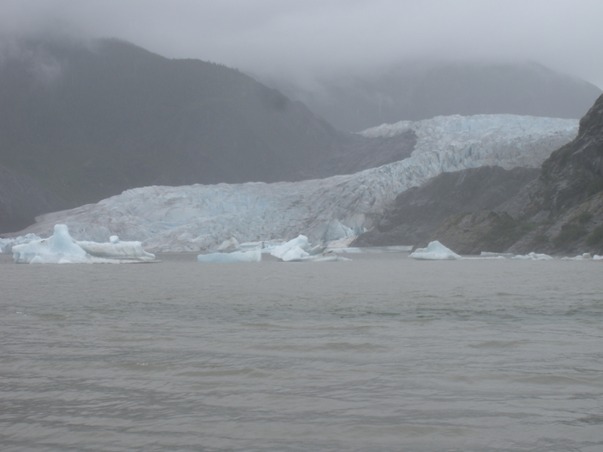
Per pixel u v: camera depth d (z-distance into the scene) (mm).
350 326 17516
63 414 8891
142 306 23812
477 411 8836
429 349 13508
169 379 10844
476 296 27094
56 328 17328
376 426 8266
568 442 7637
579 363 11844
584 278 39469
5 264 78625
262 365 11891
